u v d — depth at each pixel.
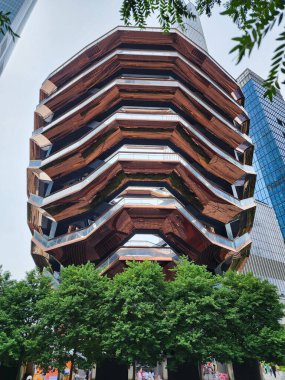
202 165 48.22
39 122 56.72
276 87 2.38
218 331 23.53
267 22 2.33
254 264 71.50
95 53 53.88
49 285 27.80
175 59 51.06
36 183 50.12
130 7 4.38
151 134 44.84
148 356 20.89
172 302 23.56
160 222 39.59
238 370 32.91
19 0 89.56
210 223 48.59
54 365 22.19
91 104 46.84
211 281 24.75
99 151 45.88
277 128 111.25
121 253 36.56
